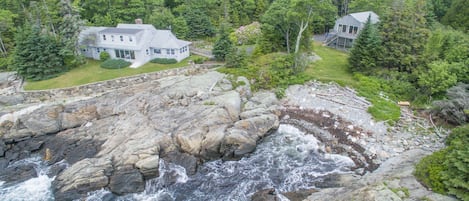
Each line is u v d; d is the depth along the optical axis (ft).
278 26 134.00
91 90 112.57
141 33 134.31
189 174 75.20
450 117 83.97
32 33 119.85
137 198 68.74
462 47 102.32
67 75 122.01
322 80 110.63
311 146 82.99
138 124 88.12
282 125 93.25
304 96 105.19
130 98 100.12
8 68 128.88
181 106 95.55
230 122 88.69
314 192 65.21
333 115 94.07
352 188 61.46
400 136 82.84
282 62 116.78
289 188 68.13
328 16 163.73
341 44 154.92
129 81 117.80
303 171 73.51
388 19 111.86
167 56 135.95
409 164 67.10
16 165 80.89
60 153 83.51
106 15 168.04
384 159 74.79
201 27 165.48
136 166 73.10
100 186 70.28
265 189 68.33
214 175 74.79
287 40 132.57
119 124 90.17
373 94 101.19
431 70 95.76
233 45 132.67
